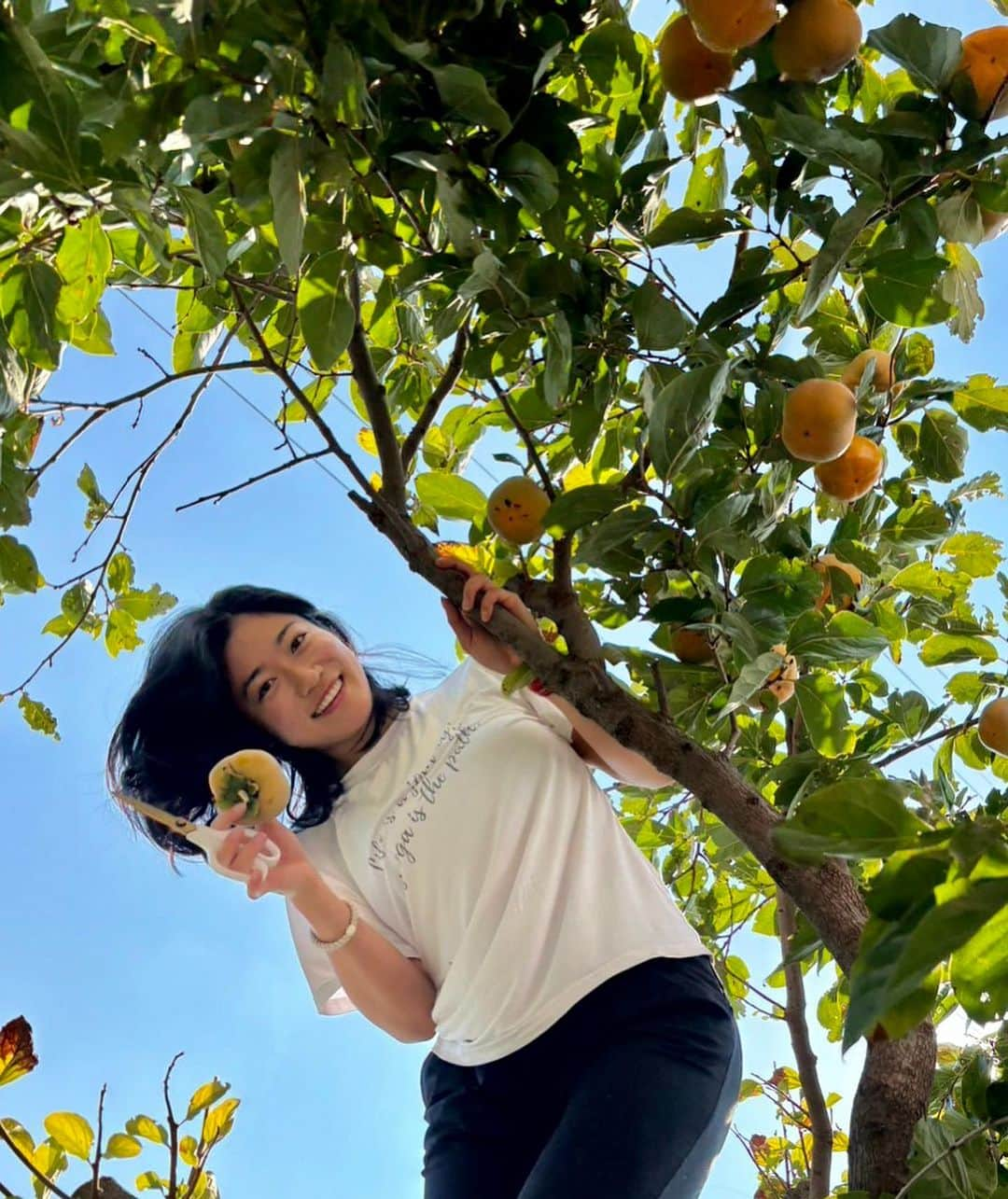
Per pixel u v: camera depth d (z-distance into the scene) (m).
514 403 2.66
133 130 1.66
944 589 2.82
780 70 2.03
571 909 2.18
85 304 1.95
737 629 1.98
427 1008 2.43
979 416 2.47
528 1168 2.09
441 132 1.96
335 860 2.57
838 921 1.74
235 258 2.09
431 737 2.52
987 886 1.06
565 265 2.18
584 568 2.18
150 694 2.68
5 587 2.44
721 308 2.19
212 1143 2.45
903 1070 1.63
